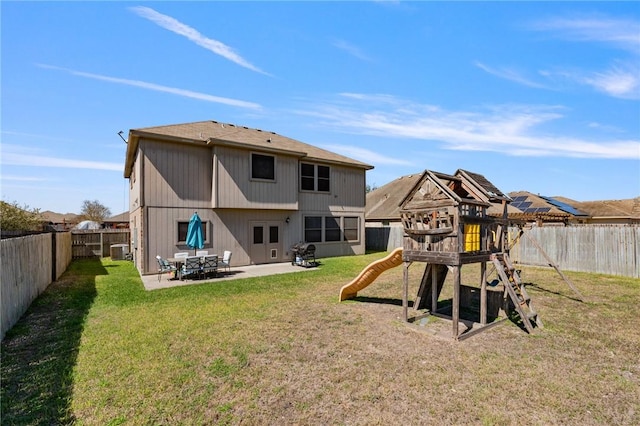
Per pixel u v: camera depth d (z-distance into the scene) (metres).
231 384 3.71
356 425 2.96
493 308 6.86
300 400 3.39
